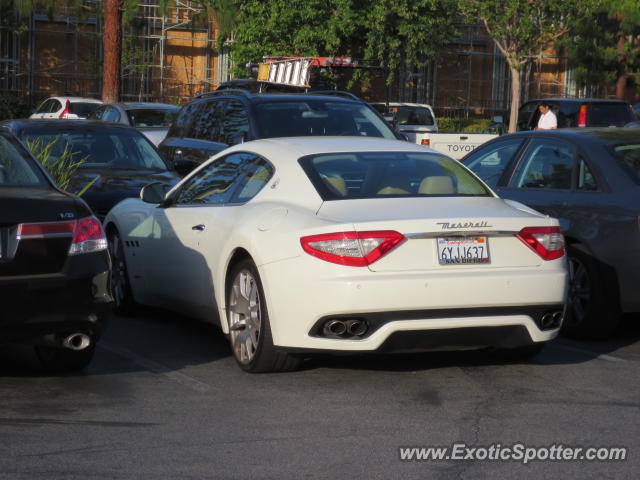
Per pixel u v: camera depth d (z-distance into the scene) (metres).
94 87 64.81
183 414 6.84
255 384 7.71
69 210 7.42
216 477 5.51
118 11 39.16
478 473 5.62
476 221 7.44
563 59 73.44
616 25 57.12
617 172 9.58
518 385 7.72
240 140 15.06
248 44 53.50
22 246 7.17
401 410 6.95
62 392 7.45
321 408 7.00
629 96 74.56
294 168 8.26
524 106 28.03
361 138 9.11
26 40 63.34
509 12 53.59
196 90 67.88
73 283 7.29
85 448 6.03
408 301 7.23
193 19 48.41
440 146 24.16
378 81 65.69
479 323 7.43
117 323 10.58
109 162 14.38
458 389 7.57
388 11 53.06
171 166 14.66
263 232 7.83
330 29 52.25
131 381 7.82
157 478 5.48
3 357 8.76
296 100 15.84
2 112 51.22
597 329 9.51
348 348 7.35
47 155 13.01
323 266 7.28
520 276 7.48
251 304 8.00
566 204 9.80
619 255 9.25
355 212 7.56
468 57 71.31
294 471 5.62
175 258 9.59
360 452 5.99
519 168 10.76
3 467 5.65
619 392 7.53
